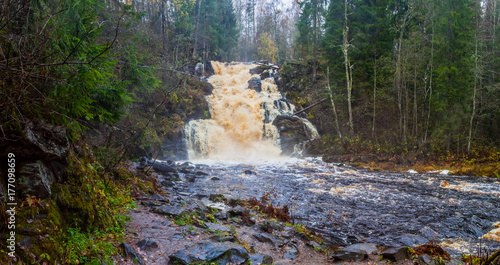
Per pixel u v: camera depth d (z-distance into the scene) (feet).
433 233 28.07
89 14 15.39
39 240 11.84
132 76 25.54
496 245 25.20
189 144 81.56
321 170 64.90
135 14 34.37
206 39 141.69
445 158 68.69
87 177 17.76
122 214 22.33
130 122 37.60
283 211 33.12
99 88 17.52
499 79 80.94
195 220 24.31
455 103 73.31
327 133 95.30
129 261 14.94
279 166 70.03
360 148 80.07
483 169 59.41
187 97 92.68
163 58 76.28
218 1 172.35
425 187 48.26
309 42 113.19
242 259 16.70
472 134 74.69
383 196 42.29
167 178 47.70
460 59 73.97
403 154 72.23
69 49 13.25
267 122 97.50
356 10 100.78
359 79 97.09
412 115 88.12
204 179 52.19
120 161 34.63
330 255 21.65
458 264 19.29
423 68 82.64
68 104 13.87
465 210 35.76
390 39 93.71
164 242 18.20
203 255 16.08
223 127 93.40
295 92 112.27
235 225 26.76
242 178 54.70
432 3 81.41
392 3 95.25
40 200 13.05
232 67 132.46
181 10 121.29
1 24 11.66
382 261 19.44
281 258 19.76
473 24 77.41
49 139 14.62
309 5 111.96
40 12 13.03
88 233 15.46
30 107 13.44
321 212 34.53
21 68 10.43
